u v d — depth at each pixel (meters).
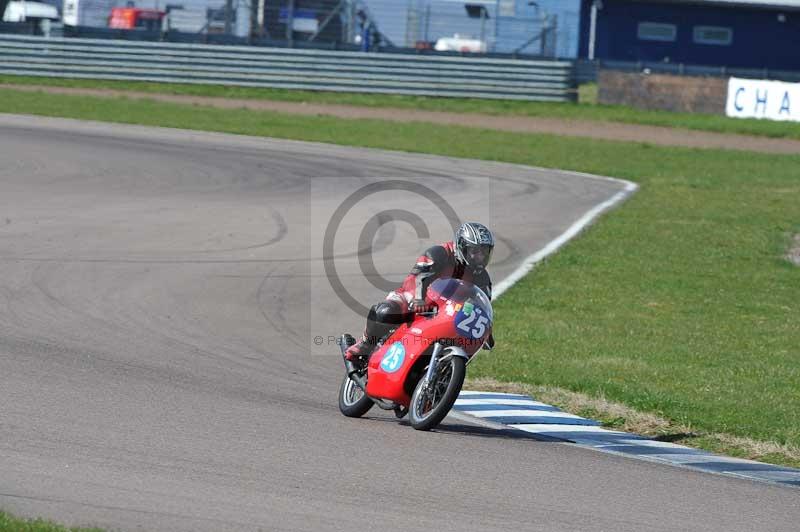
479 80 137.25
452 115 125.62
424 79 136.75
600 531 20.44
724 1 182.50
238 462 23.73
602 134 116.44
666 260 60.84
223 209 66.69
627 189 84.56
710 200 81.50
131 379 31.97
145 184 74.06
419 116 123.25
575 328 45.47
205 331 40.34
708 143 114.31
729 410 33.66
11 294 43.06
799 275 59.12
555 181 85.62
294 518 20.05
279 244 57.78
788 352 43.31
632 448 28.80
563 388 35.84
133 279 47.62
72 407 27.84
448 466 24.66
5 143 87.50
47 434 24.95
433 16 152.88
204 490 21.50
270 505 20.77
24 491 20.67
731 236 68.62
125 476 22.11
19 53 133.75
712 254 63.12
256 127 105.31
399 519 20.38
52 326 38.59
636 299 51.81
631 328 46.12
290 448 25.33
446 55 139.00
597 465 26.00
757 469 27.42
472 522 20.47
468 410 32.34
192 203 68.12
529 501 22.17
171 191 72.00
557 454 26.98
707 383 37.50
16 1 157.88
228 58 135.88
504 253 60.00
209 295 46.00
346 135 103.44
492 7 165.50
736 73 151.75
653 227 70.00
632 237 66.56
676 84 136.00
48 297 43.16
